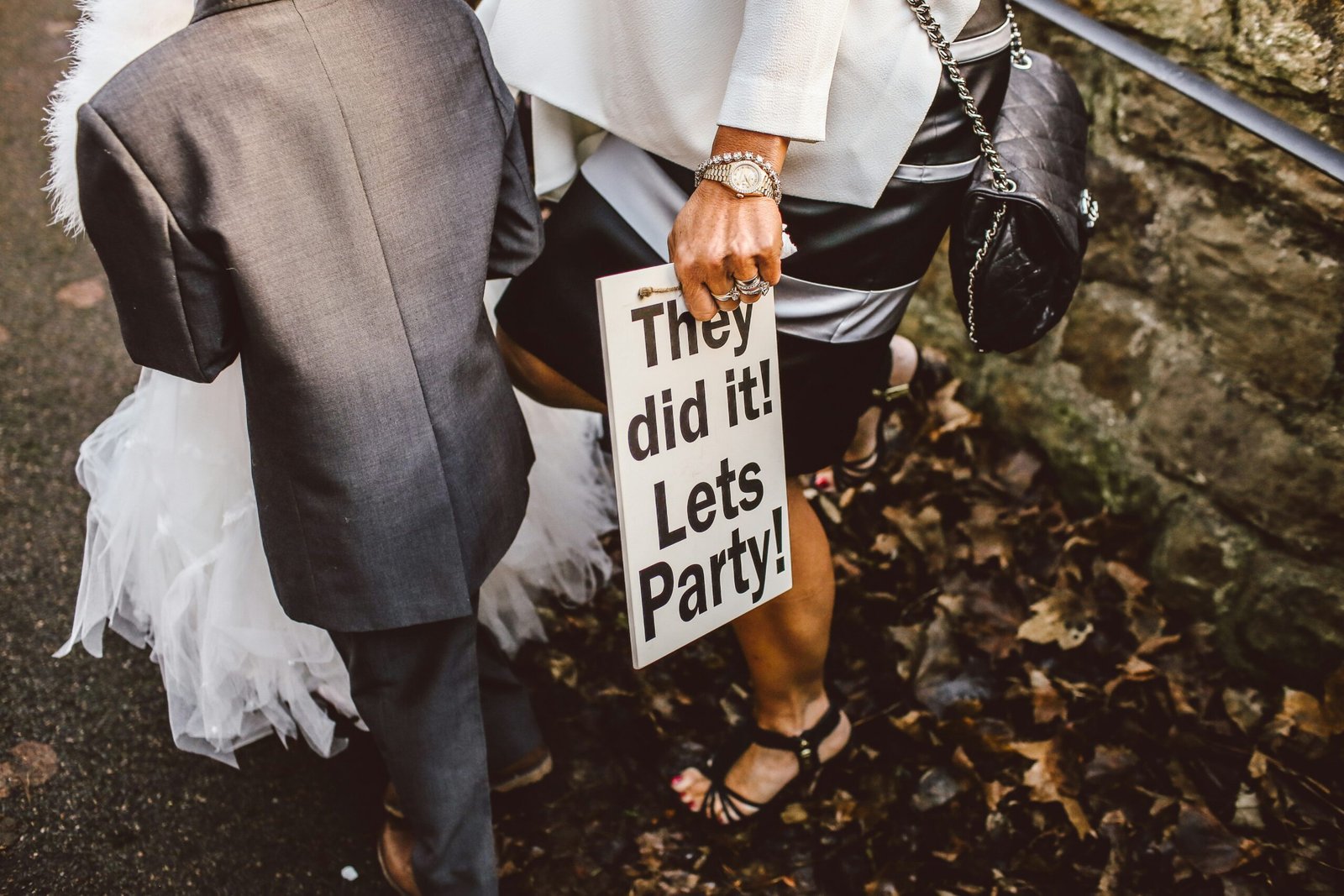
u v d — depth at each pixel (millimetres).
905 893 1568
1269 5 1606
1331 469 1671
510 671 1607
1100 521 2049
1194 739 1722
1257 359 1747
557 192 1466
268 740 1738
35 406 2211
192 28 951
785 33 1020
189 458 1319
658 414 1143
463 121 1101
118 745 1684
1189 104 1762
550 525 1815
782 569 1342
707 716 1829
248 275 979
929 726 1768
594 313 1285
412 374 1096
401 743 1272
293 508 1128
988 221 1249
